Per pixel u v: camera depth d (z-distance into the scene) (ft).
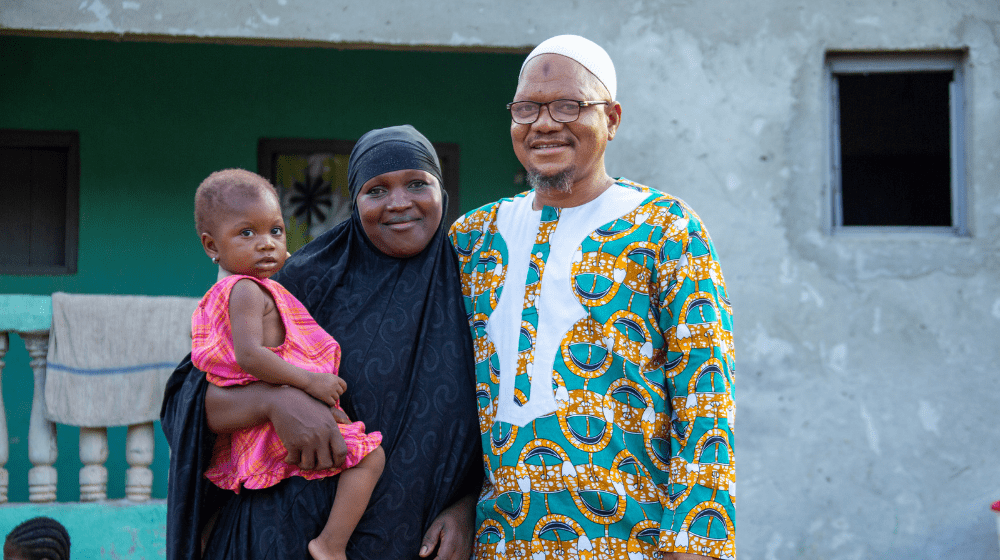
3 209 17.13
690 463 5.75
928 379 12.80
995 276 12.83
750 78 13.19
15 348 16.71
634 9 13.28
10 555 11.56
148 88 17.56
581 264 6.30
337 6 13.16
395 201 6.49
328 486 6.05
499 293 6.60
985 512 12.58
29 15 12.80
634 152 13.23
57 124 17.34
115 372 11.94
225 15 13.06
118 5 12.95
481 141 18.06
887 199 13.60
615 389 6.07
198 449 6.12
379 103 17.98
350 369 6.42
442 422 6.40
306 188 17.98
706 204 13.14
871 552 12.67
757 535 12.76
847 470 12.77
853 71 13.55
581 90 6.26
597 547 5.88
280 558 5.93
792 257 13.04
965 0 13.02
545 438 6.03
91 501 12.10
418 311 6.59
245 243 6.06
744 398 12.91
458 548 6.34
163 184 17.54
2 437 12.26
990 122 12.98
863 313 12.93
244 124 17.76
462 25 13.23
